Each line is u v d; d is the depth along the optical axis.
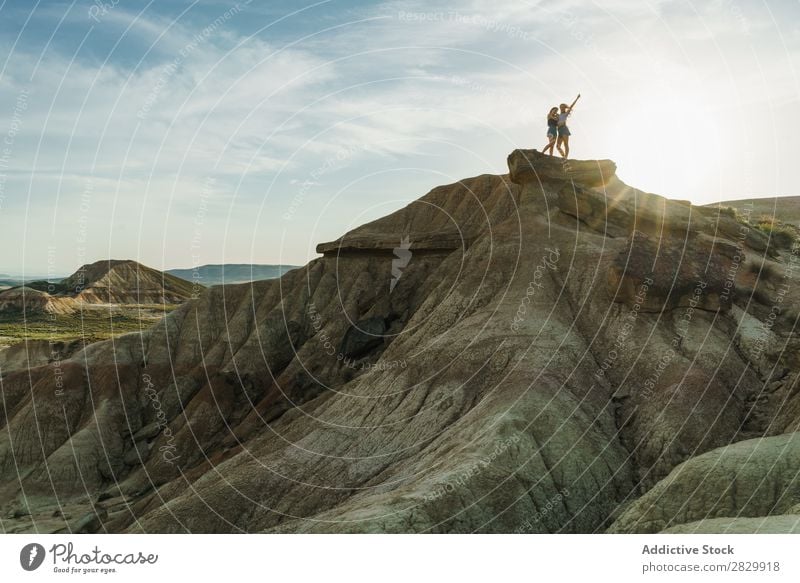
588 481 36.03
